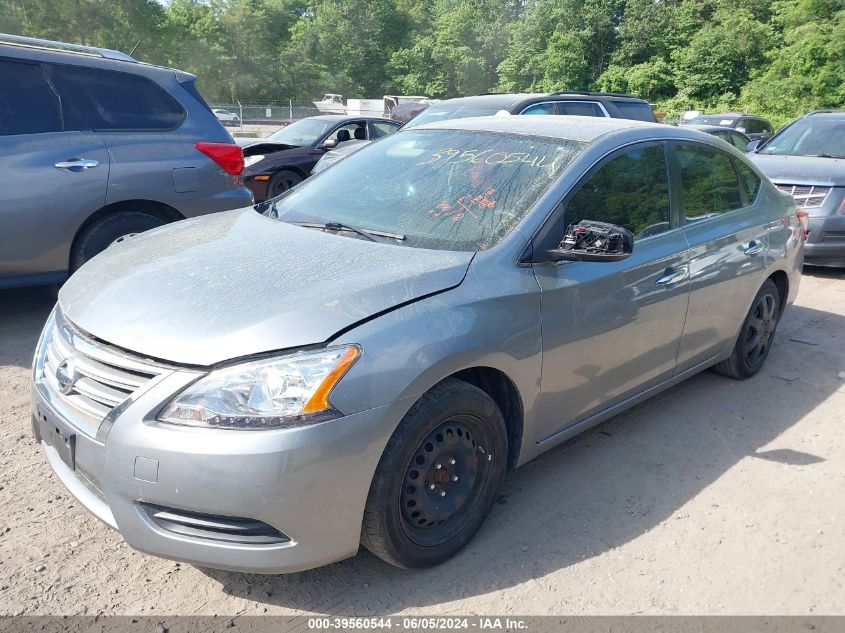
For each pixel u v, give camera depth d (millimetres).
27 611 2574
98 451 2463
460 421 2828
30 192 4961
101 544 2971
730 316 4461
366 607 2676
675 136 4168
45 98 5156
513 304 2957
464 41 66625
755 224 4621
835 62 36438
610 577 2895
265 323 2484
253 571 2447
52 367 2830
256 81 66500
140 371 2471
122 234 5453
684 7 49594
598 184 3506
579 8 51469
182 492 2348
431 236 3229
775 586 2885
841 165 8109
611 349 3496
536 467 3725
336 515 2471
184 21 65500
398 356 2545
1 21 53031
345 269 2859
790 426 4316
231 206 5992
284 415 2357
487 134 3885
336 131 12438
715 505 3434
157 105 5680
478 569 2908
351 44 73438
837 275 8344
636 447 3973
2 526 3043
